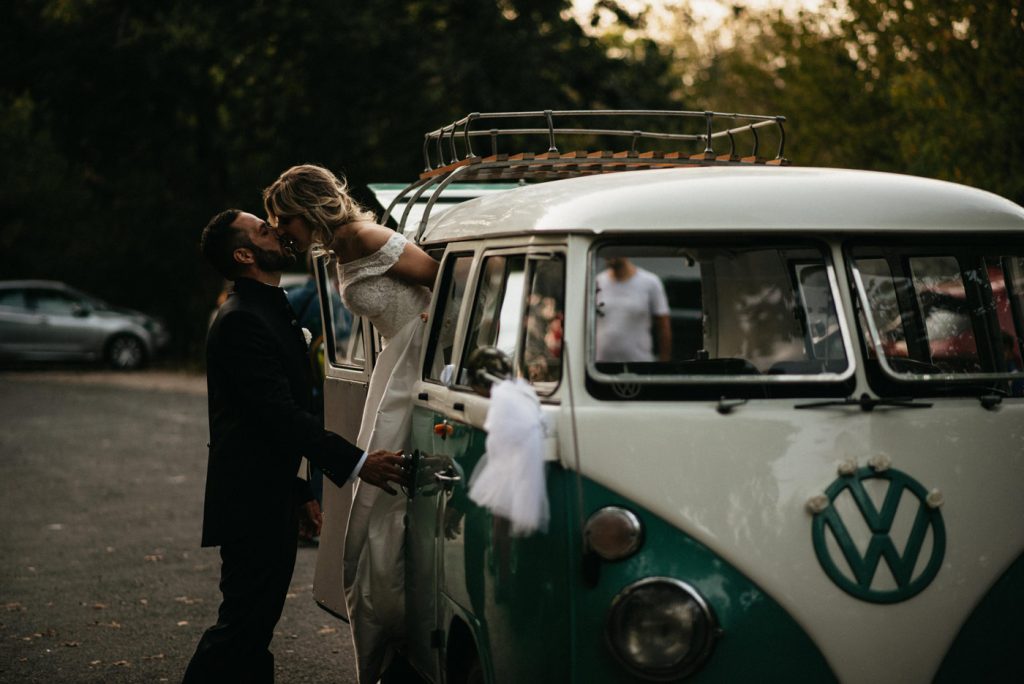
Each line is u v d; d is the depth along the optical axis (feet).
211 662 14.53
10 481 39.47
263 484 14.55
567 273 11.43
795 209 11.84
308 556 28.43
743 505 10.75
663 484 10.74
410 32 69.21
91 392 73.05
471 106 68.28
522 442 10.70
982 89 33.99
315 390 28.63
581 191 12.40
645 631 10.39
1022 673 11.19
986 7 32.58
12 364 94.17
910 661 10.80
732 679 10.51
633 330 21.52
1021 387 12.35
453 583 12.94
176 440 50.06
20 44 71.72
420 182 17.75
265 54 69.46
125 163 79.05
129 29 70.23
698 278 14.62
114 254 100.83
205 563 27.53
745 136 50.37
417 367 15.08
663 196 11.74
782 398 11.44
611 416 10.87
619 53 76.43
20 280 104.53
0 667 19.79
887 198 12.10
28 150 102.12
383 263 14.78
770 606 10.61
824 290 11.96
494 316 12.82
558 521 10.74
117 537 30.48
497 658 11.58
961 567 11.02
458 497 12.80
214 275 93.97
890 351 12.34
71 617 22.90
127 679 19.11
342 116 69.97
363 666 15.40
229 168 84.58
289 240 14.90
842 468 10.93
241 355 14.39
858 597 10.72
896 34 38.22
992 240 12.44
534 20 71.56
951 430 11.33
